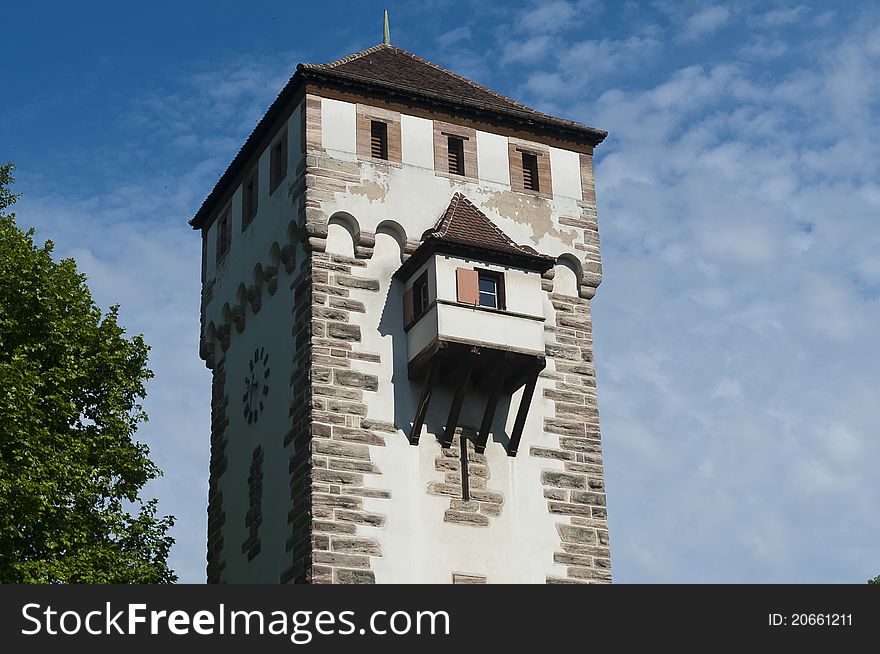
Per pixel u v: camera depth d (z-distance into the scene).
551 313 41.97
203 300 46.44
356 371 39.22
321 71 41.53
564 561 39.38
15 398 35.09
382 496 38.22
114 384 38.62
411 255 40.62
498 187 42.66
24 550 35.03
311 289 39.69
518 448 39.94
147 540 37.66
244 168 45.31
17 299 37.84
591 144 44.53
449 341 38.50
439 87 44.22
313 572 37.00
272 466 40.09
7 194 44.03
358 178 41.09
